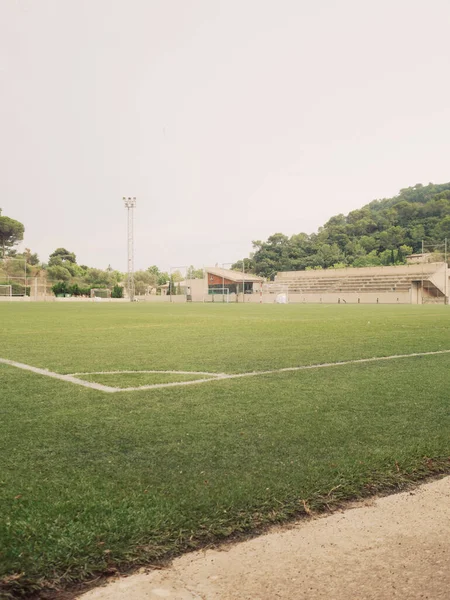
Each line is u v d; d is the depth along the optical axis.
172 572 1.99
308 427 4.06
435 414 4.50
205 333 13.59
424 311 31.23
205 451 3.44
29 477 2.92
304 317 22.78
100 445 3.57
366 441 3.68
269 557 2.10
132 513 2.43
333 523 2.42
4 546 2.12
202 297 87.69
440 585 1.90
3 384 5.98
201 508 2.50
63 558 2.04
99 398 5.21
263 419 4.32
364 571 2.00
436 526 2.40
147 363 7.75
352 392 5.50
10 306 40.41
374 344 10.48
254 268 118.19
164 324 17.52
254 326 16.44
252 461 3.23
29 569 1.97
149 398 5.21
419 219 119.69
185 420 4.29
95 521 2.35
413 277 70.94
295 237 123.88
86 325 16.91
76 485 2.79
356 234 126.19
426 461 3.26
